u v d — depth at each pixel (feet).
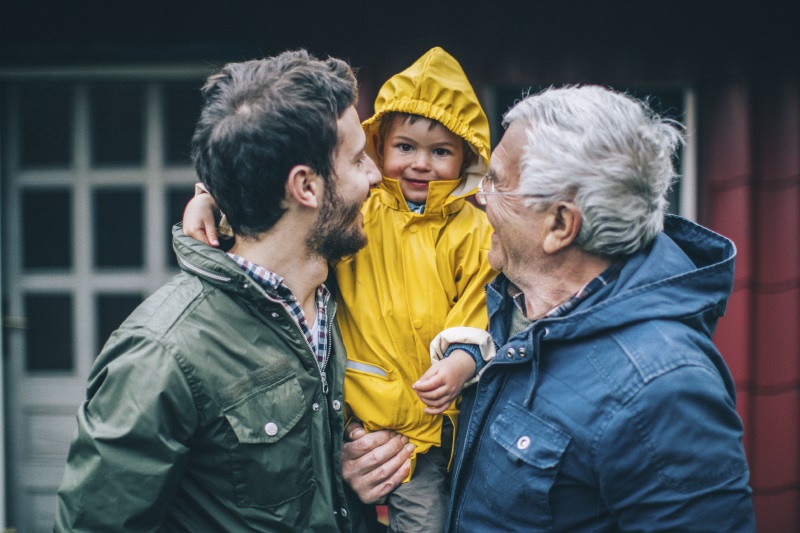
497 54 8.63
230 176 3.83
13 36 9.11
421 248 4.62
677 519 3.42
